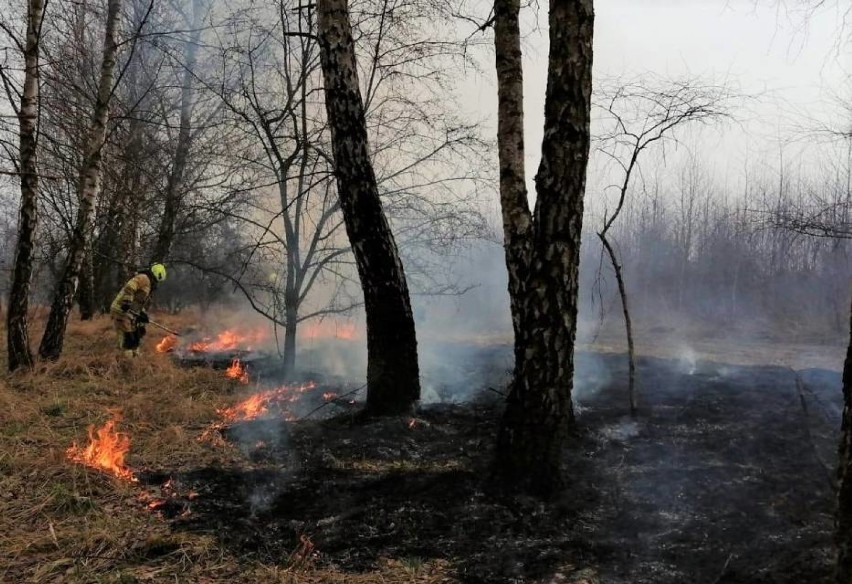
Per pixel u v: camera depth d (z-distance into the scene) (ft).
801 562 10.26
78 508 13.14
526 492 13.56
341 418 20.38
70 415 20.86
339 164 19.76
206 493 14.37
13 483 14.35
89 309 51.72
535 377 13.62
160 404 22.66
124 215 43.55
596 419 19.54
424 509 13.09
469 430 18.65
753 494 13.30
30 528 12.29
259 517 13.00
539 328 13.53
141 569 10.75
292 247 27.99
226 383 27.04
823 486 13.56
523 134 18.66
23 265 27.02
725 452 15.97
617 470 14.99
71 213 42.32
